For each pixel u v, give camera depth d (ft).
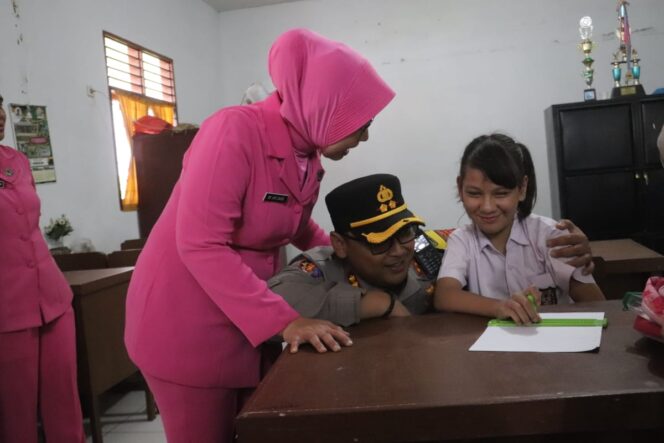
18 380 5.59
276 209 3.54
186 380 3.50
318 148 3.54
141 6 12.48
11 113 8.36
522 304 2.91
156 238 3.59
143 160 11.53
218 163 3.14
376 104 3.34
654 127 12.45
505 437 2.03
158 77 13.44
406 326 3.11
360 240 3.70
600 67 15.28
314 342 2.74
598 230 12.88
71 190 9.63
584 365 2.19
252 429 1.99
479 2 15.66
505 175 3.62
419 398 1.99
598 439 2.02
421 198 16.38
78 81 10.01
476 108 15.89
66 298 6.07
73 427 6.07
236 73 17.20
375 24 16.24
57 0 9.48
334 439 1.96
